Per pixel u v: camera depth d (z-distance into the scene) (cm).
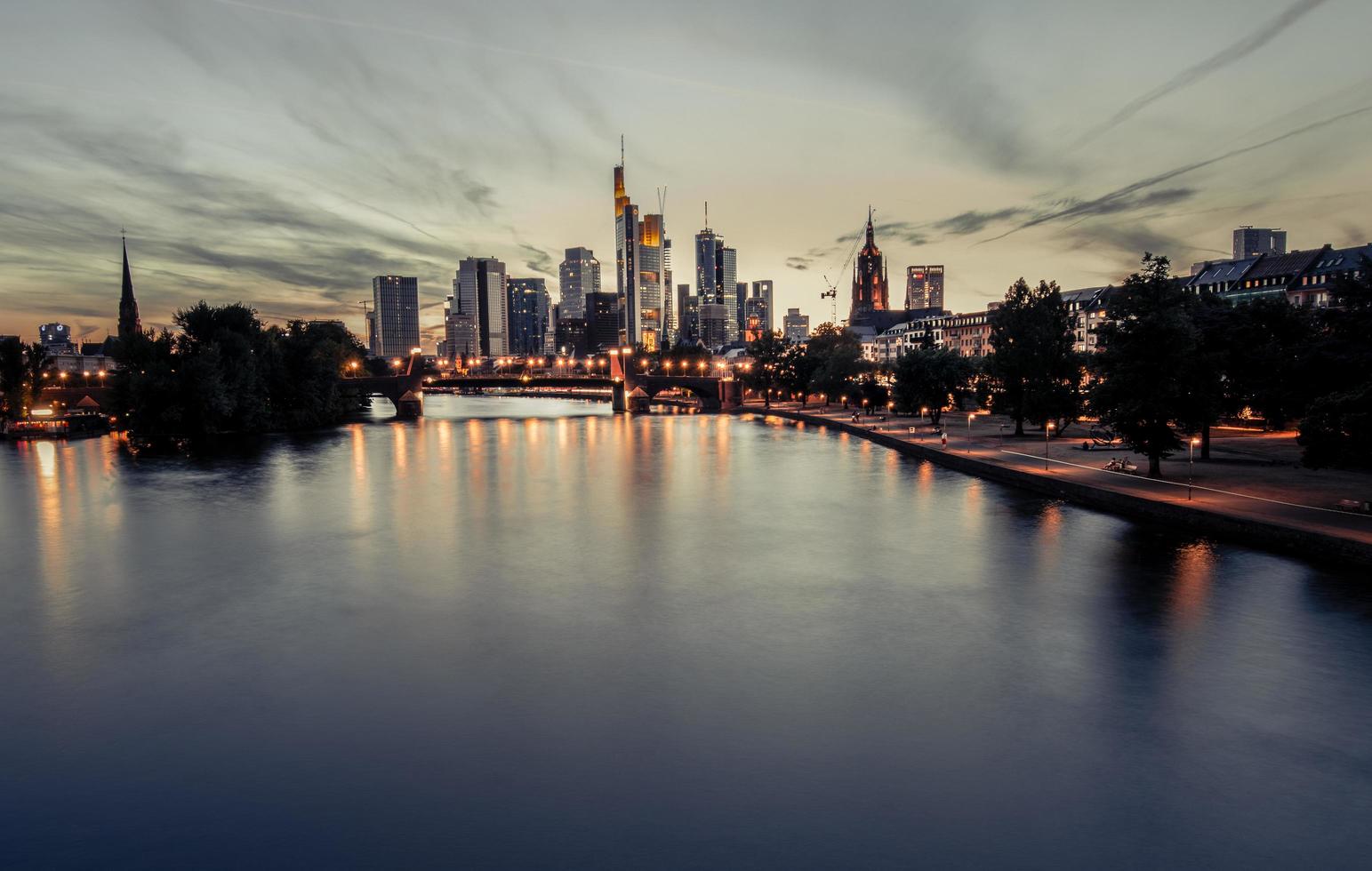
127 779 2384
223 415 12600
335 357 19300
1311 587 3959
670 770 2402
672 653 3369
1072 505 6291
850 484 8106
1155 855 1991
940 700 2875
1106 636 3488
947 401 12388
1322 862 1959
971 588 4269
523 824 2133
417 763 2450
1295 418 5447
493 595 4259
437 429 16000
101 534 5953
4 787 2347
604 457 10919
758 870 1938
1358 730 2616
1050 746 2536
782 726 2683
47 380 16500
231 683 3100
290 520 6456
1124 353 6266
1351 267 13712
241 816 2183
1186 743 2544
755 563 4925
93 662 3341
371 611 3997
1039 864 1956
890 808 2195
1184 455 7631
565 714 2789
